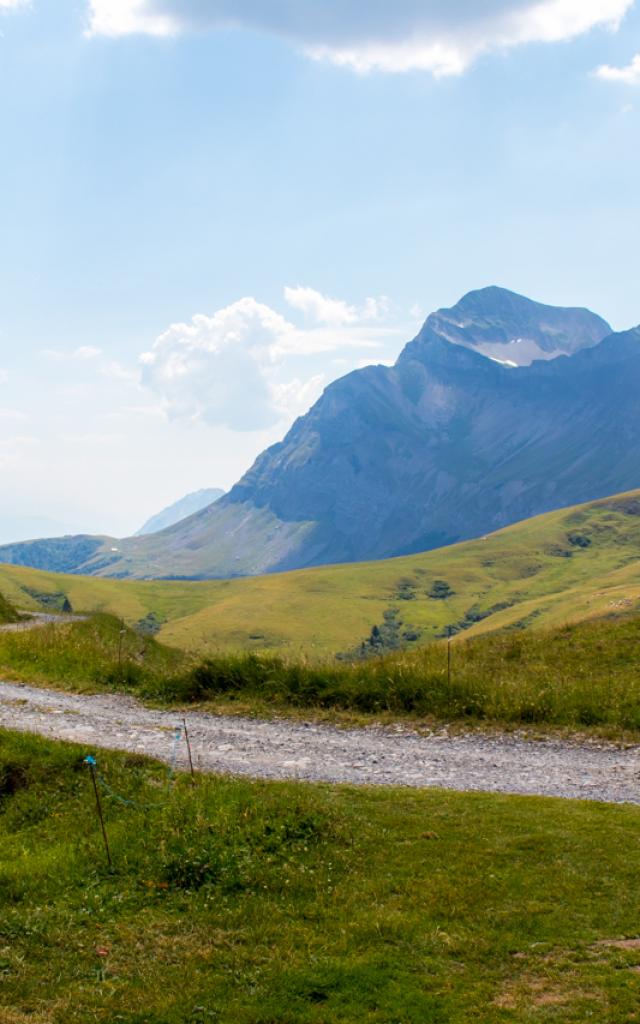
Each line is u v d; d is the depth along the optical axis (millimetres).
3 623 56781
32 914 10922
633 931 9773
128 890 11648
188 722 22016
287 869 11930
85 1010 8672
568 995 8531
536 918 10172
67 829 13805
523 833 12930
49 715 22500
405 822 13570
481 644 31281
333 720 22125
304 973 9219
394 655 29594
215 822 13172
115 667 27766
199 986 9109
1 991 9055
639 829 13000
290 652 27531
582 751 18656
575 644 29297
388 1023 8250
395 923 10188
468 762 17922
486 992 8695
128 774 15789
